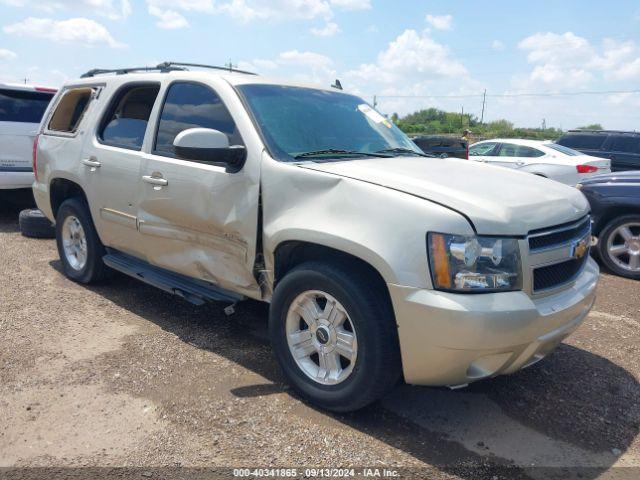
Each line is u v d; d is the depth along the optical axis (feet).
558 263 10.42
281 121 12.62
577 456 9.87
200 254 13.15
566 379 12.69
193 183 12.75
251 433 10.12
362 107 15.25
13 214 30.63
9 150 27.45
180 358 12.95
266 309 16.28
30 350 13.12
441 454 9.74
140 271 15.23
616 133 45.29
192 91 13.80
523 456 9.80
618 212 21.76
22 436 9.86
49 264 20.31
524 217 9.84
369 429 10.39
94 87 17.13
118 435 9.96
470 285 9.21
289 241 11.03
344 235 9.99
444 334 9.17
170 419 10.48
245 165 11.83
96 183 15.84
